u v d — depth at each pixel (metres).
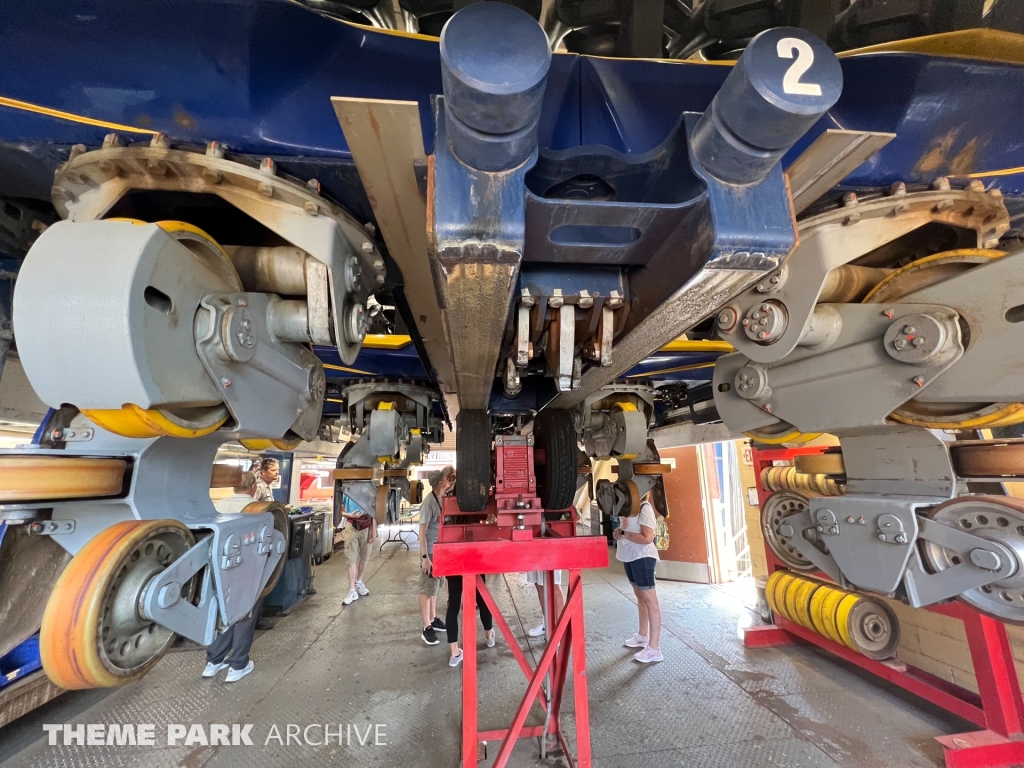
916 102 1.31
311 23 1.15
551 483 2.79
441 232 0.78
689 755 2.67
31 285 0.94
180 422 1.15
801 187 1.22
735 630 4.70
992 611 1.61
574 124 1.32
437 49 1.25
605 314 1.23
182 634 1.18
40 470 1.11
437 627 4.82
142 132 1.16
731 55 2.14
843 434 2.13
